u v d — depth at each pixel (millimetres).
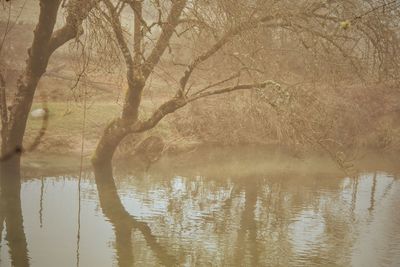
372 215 13555
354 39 13906
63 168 16422
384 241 11617
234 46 14000
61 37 13625
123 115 15523
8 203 13141
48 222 11977
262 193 15383
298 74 15883
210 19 13594
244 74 16047
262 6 13445
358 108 22031
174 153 19094
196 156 19359
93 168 16547
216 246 11125
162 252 10633
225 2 13062
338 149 20984
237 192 15414
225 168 18062
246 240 11516
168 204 13922
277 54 15016
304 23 13953
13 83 20891
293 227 12484
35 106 19594
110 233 11562
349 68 14805
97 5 12328
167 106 14695
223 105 20594
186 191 15281
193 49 14461
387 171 18891
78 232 11125
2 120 14734
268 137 20828
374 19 13477
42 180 15250
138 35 14070
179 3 13516
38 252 10258
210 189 15602
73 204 13352
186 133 20328
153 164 18031
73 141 18047
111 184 15469
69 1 12477
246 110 19406
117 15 12930
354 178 16953
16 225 11703
